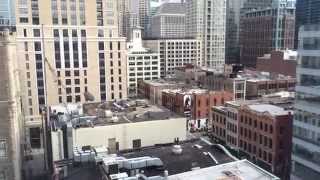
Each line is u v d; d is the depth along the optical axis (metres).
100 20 127.75
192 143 60.59
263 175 41.22
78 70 126.00
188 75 190.62
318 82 64.12
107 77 131.50
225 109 105.75
